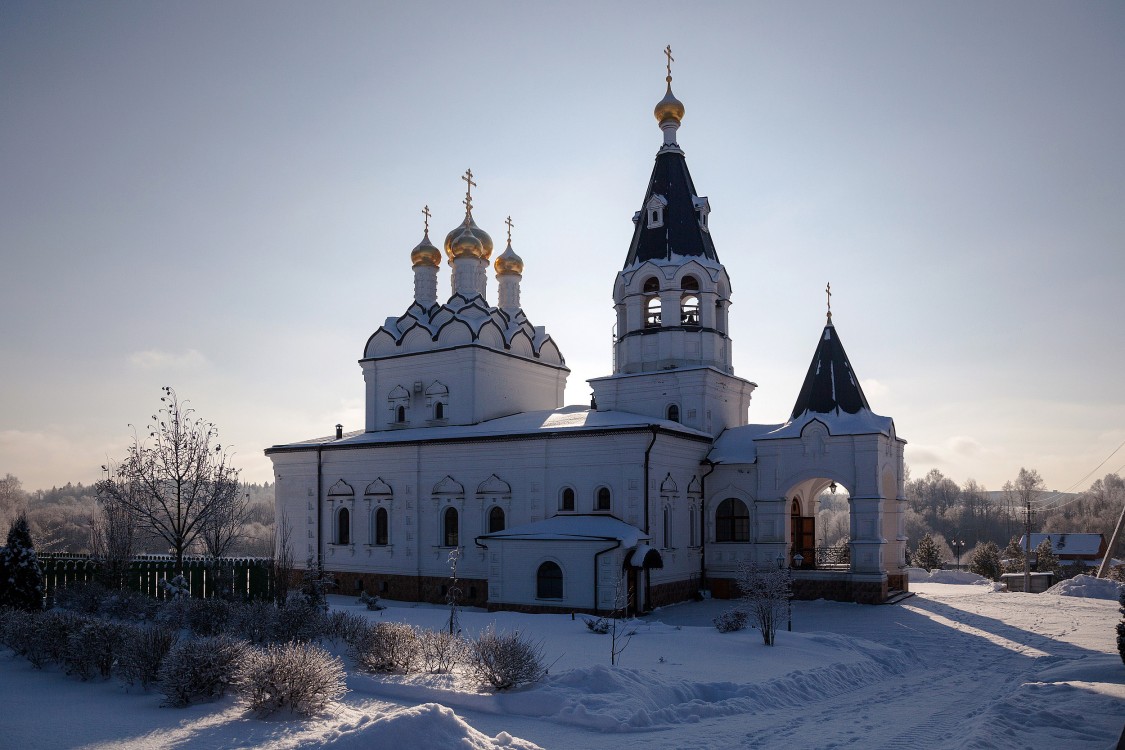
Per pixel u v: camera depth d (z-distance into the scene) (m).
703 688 15.40
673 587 33.16
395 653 15.58
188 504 29.91
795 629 26.08
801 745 11.89
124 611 23.39
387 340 42.19
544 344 44.19
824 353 35.75
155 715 12.28
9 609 21.03
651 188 39.47
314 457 40.72
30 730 11.37
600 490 32.62
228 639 14.27
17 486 109.12
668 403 36.84
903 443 36.88
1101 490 162.12
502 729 12.47
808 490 38.94
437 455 36.72
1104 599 35.06
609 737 12.18
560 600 29.89
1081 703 14.20
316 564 37.78
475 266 43.59
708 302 37.59
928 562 69.81
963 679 18.95
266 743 10.76
